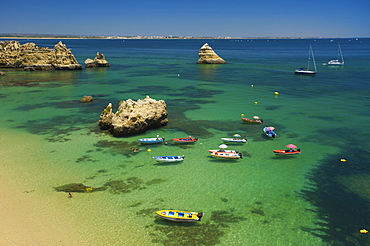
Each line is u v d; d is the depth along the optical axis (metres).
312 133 51.66
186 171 38.31
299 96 79.12
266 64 161.25
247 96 79.38
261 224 28.25
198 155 43.12
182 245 25.34
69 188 33.81
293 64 160.62
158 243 25.52
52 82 99.44
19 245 25.08
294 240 26.25
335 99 75.31
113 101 72.44
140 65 156.12
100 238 26.00
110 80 104.56
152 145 46.31
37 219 28.44
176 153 43.69
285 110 65.69
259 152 44.25
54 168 38.50
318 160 41.59
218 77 112.69
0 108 65.50
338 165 40.09
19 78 107.06
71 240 25.73
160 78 109.75
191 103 71.62
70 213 29.34
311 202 31.81
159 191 33.47
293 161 41.38
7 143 46.16
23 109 65.00
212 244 25.56
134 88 89.62
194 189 34.03
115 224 27.88
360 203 31.58
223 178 36.66
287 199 32.38
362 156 42.62
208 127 54.66
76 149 44.34
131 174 37.25
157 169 38.69
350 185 35.12
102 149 44.50
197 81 103.25
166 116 55.50
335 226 28.05
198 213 28.67
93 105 68.56
